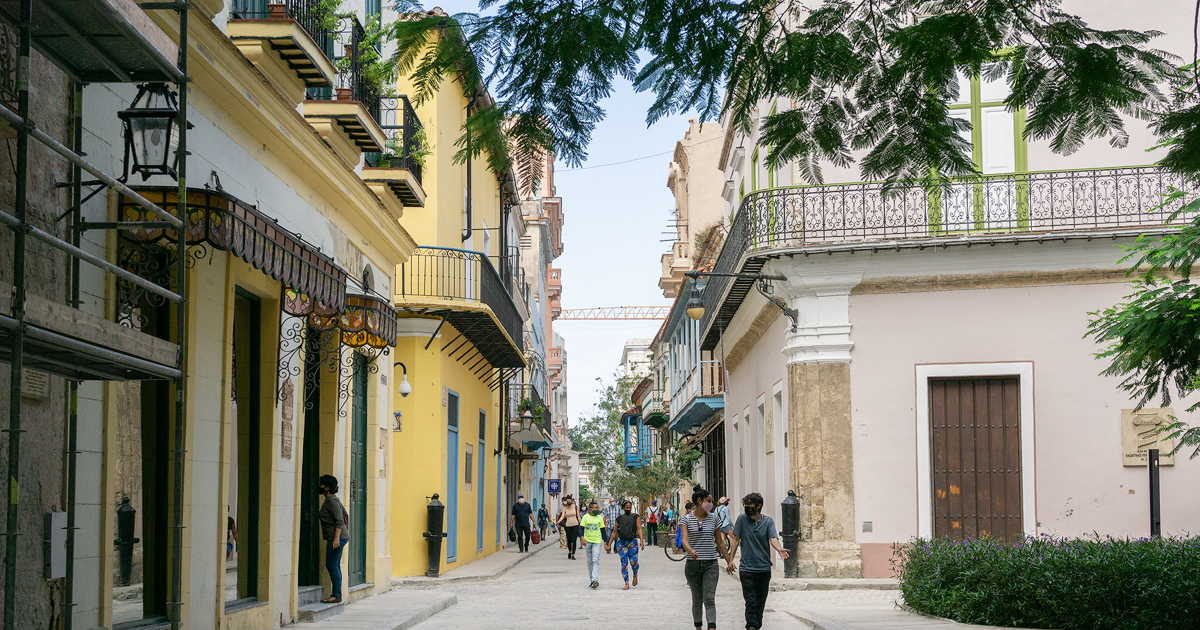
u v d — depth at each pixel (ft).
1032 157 57.11
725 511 41.88
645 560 102.22
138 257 28.94
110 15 20.24
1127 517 55.42
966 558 42.16
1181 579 35.99
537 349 166.50
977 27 21.40
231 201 28.35
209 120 33.42
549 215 173.37
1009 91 22.88
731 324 88.84
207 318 34.04
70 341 18.44
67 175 24.98
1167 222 39.58
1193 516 54.80
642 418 189.37
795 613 45.42
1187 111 23.07
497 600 57.52
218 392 34.94
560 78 20.75
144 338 21.40
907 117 22.97
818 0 22.26
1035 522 56.13
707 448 126.52
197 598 33.12
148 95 27.35
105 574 26.94
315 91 46.21
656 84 21.61
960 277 57.77
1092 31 21.89
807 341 59.06
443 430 74.90
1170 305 36.73
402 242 59.16
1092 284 56.70
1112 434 56.03
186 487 32.07
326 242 46.32
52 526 23.84
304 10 39.93
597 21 20.25
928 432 57.67
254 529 39.47
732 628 43.29
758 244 60.44
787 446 63.21
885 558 57.21
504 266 103.09
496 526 109.29
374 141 48.88
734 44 21.29
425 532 71.97
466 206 85.51
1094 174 56.49
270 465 39.68
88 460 26.43
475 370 92.43
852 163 24.21
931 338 58.03
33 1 20.26
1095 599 37.01
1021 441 56.85
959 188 29.78
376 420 56.13
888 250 57.77
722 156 97.66
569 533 103.91
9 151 22.76
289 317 41.88
